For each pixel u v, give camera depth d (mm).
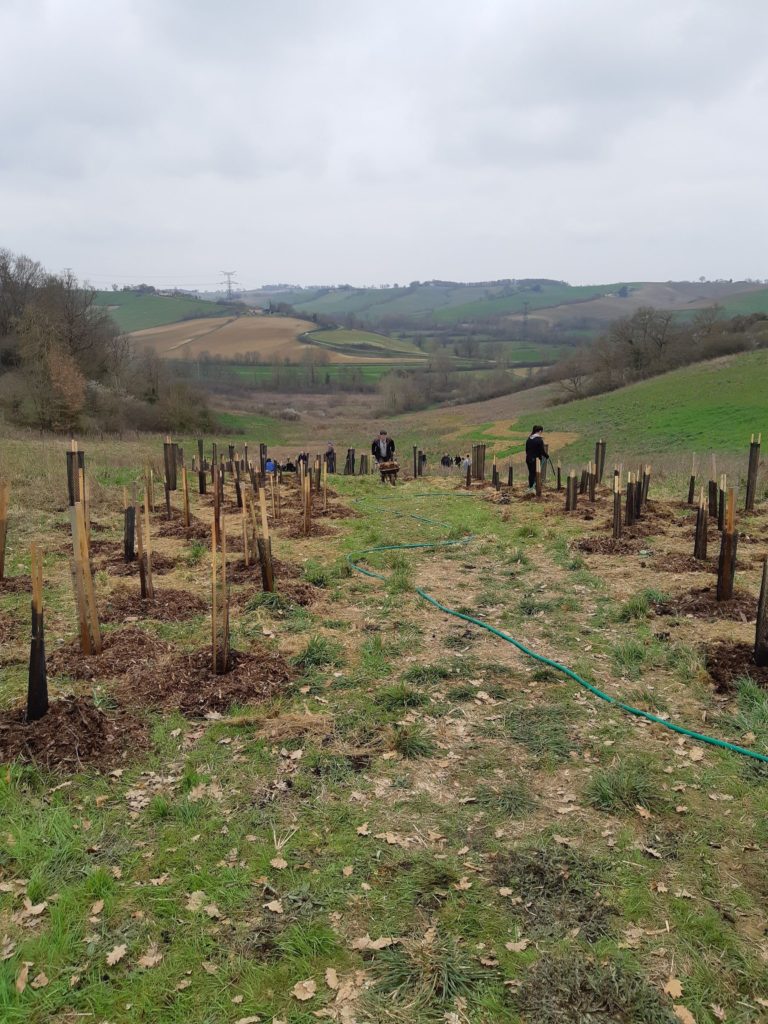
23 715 5070
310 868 3793
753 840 3973
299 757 4816
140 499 14992
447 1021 2934
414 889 3627
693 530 11289
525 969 3156
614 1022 2916
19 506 12875
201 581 8797
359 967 3195
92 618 6121
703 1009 2975
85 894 3578
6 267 56125
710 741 4965
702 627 6980
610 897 3566
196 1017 2963
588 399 62375
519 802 4336
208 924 3426
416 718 5379
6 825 4043
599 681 5996
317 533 11758
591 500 14547
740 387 51094
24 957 3217
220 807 4297
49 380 46062
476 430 56812
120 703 5438
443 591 8508
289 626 7203
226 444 52625
